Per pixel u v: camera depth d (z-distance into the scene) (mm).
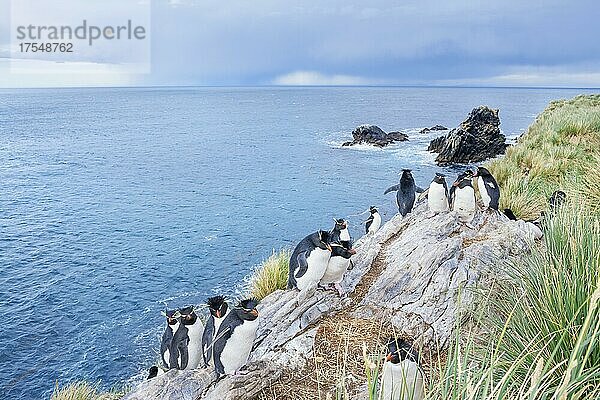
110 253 25281
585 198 8758
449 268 7379
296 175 44812
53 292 20719
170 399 5441
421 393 4516
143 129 102125
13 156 64250
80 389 11250
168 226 29781
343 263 7242
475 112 44906
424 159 48469
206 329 6191
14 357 15961
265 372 5719
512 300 5398
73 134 92812
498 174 14969
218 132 93000
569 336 4297
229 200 36156
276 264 10992
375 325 6816
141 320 18109
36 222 32125
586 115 21688
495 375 4320
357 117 126188
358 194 36312
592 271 4629
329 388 5586
